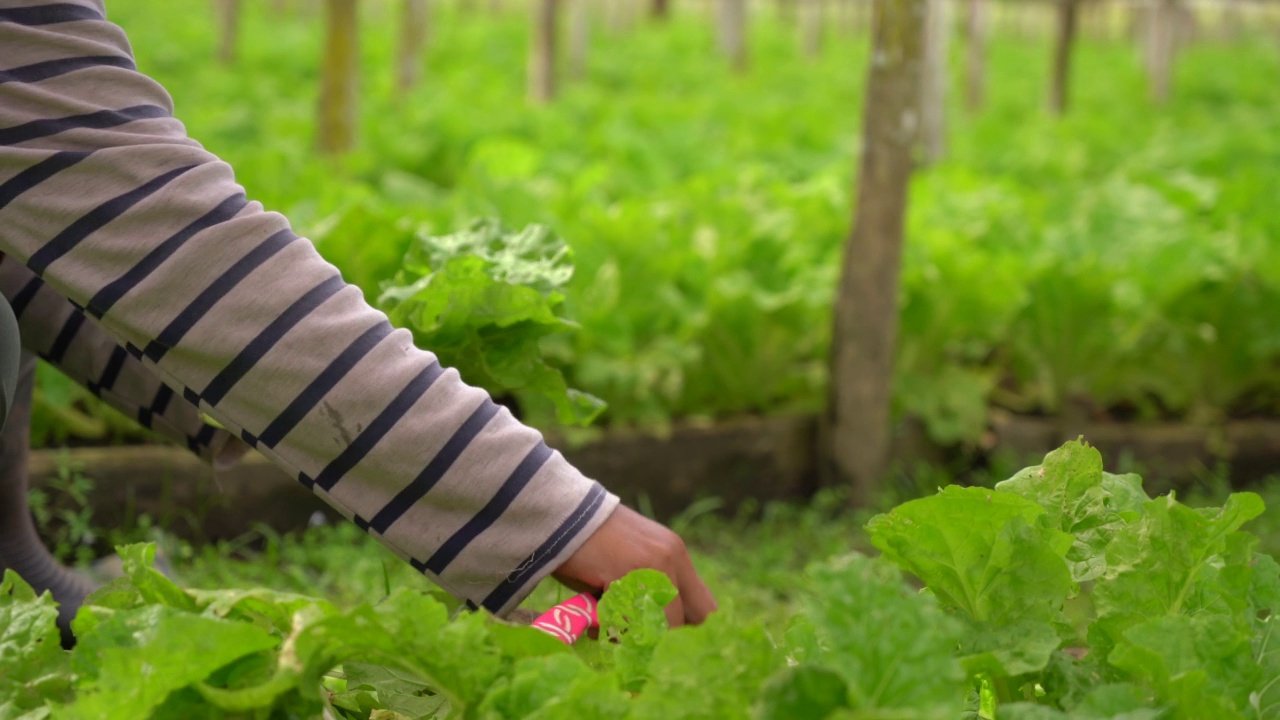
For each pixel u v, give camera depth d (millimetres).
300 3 26484
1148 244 4465
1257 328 4219
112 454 3098
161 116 937
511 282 1354
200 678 734
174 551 2971
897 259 3803
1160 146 9883
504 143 6336
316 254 907
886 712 630
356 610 744
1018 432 4137
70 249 871
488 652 793
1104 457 4160
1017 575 863
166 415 1309
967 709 928
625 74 18781
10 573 896
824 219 4996
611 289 3793
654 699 723
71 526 3010
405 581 2482
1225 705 736
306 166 4727
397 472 883
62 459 2941
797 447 3994
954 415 4105
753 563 3363
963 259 4078
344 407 873
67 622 1434
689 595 961
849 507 3900
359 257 2566
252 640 731
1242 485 4227
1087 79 23562
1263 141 8633
